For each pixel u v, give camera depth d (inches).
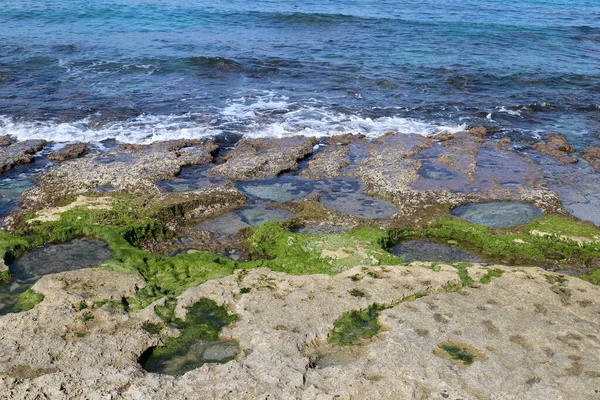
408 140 970.1
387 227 669.9
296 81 1278.3
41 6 1909.4
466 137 999.6
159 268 557.6
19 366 401.4
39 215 661.9
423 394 381.1
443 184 804.0
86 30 1653.5
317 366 417.7
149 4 2071.9
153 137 942.4
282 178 816.3
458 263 566.6
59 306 474.6
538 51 1672.0
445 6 2549.2
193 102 1117.7
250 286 515.5
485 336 445.4
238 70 1332.4
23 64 1283.2
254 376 396.2
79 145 887.7
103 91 1150.3
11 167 809.5
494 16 2283.5
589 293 508.7
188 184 779.4
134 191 734.5
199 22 1852.9
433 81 1317.7
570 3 2925.7
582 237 648.4
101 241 617.3
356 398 375.2
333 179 813.2
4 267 553.6
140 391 378.6
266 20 1937.7
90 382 386.3
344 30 1840.6
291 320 464.4
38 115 1003.3
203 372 400.5
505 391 385.1
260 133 983.0
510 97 1234.0
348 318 474.0
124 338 438.9
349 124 1045.8
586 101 1221.7
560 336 445.7
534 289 512.7
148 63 1339.8
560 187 816.3
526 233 660.7
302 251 597.9
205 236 650.2
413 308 481.7
